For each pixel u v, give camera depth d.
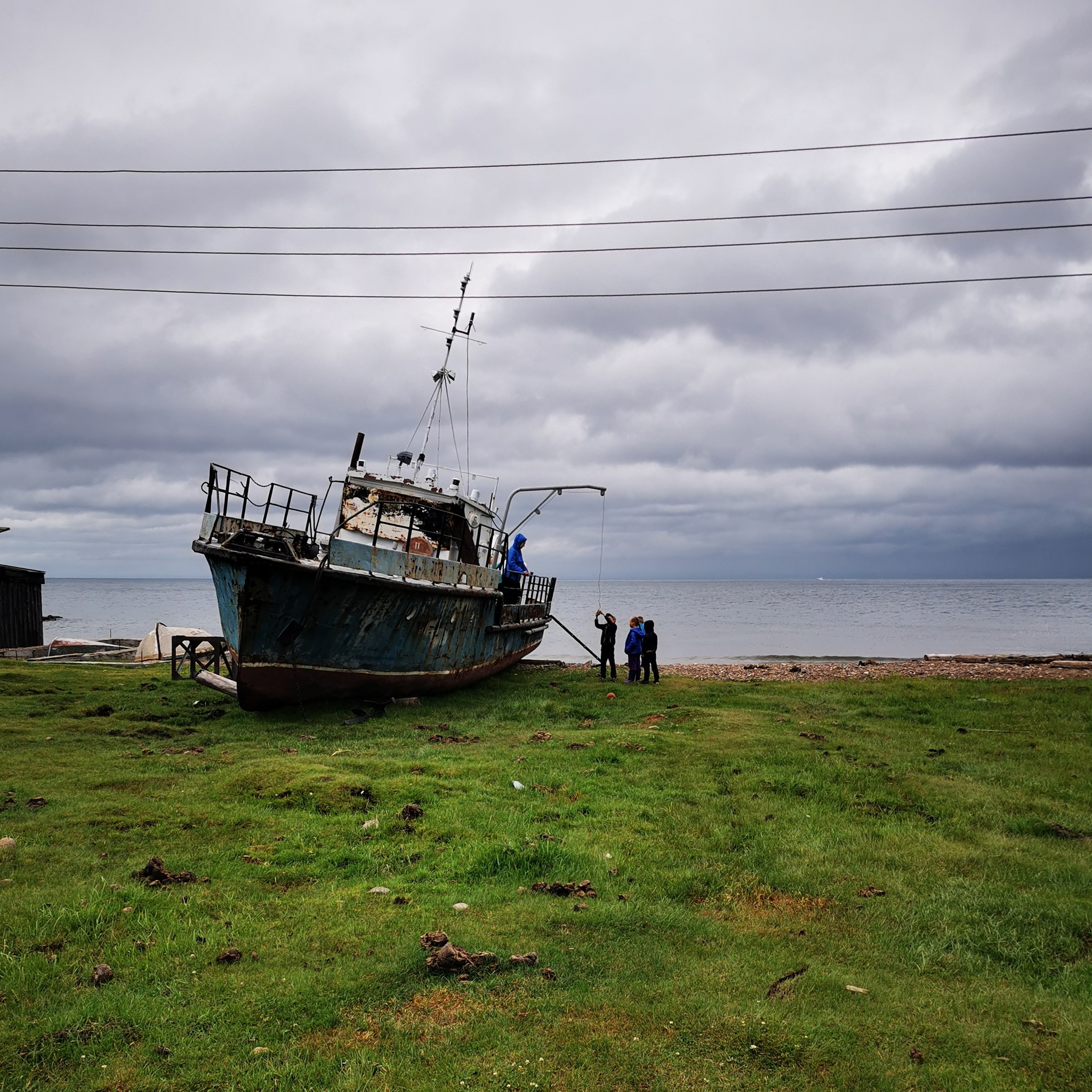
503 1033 4.57
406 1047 4.41
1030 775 10.98
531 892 6.72
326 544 13.32
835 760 11.51
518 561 23.42
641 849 7.89
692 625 64.81
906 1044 4.72
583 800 9.41
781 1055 4.50
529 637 24.45
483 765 10.60
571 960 5.47
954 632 56.19
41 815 8.22
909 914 6.60
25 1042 4.29
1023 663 29.67
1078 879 7.38
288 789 9.02
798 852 7.95
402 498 18.80
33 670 19.47
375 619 14.60
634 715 15.47
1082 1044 4.79
